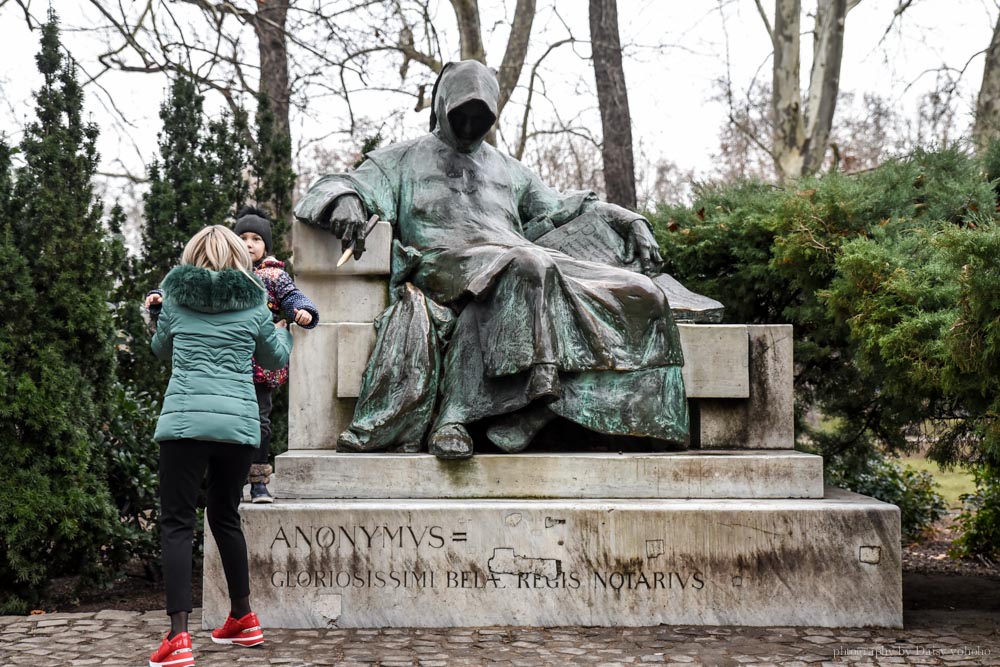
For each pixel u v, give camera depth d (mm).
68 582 6023
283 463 4734
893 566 4508
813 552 4512
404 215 5734
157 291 4043
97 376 5691
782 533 4508
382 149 5914
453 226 5652
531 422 4906
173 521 3707
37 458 5238
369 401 5000
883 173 7016
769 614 4484
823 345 7086
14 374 5230
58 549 5316
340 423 5234
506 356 4816
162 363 6887
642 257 5773
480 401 4945
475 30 11953
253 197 7613
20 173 5539
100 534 5445
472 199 5762
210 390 3703
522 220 6188
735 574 4492
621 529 4500
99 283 5633
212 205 7055
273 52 12633
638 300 5098
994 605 5613
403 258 5430
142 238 7059
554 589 4473
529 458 4762
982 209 6398
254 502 4547
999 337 4398
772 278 7031
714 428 5262
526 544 4484
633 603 4480
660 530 4500
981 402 5055
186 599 3617
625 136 12719
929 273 5516
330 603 4438
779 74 12586
